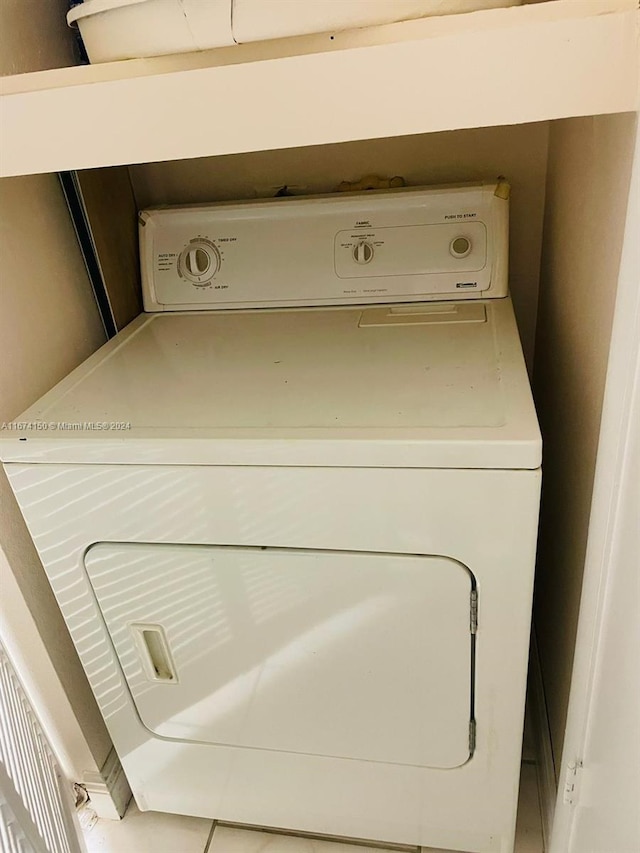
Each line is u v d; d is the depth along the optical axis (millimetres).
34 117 685
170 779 1143
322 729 992
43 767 1002
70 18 704
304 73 620
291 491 782
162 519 842
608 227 722
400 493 754
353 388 850
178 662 979
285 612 884
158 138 675
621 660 664
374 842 1168
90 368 1009
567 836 963
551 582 1146
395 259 1101
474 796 1011
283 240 1139
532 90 592
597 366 772
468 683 890
